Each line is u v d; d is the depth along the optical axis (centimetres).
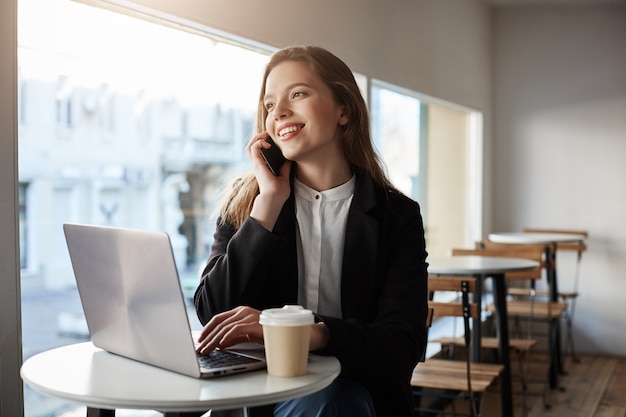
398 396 162
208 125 1072
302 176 170
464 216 571
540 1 557
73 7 238
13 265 188
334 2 348
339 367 133
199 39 287
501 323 350
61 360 139
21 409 190
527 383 467
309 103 161
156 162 1141
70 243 146
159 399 112
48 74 395
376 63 392
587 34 562
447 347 430
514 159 584
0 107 187
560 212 572
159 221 1145
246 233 155
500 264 345
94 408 137
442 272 331
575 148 566
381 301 160
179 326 124
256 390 117
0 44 187
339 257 165
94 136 1141
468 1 532
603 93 559
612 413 400
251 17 287
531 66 577
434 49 472
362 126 171
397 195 175
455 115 566
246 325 138
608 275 559
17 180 191
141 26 262
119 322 139
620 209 555
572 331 570
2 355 185
